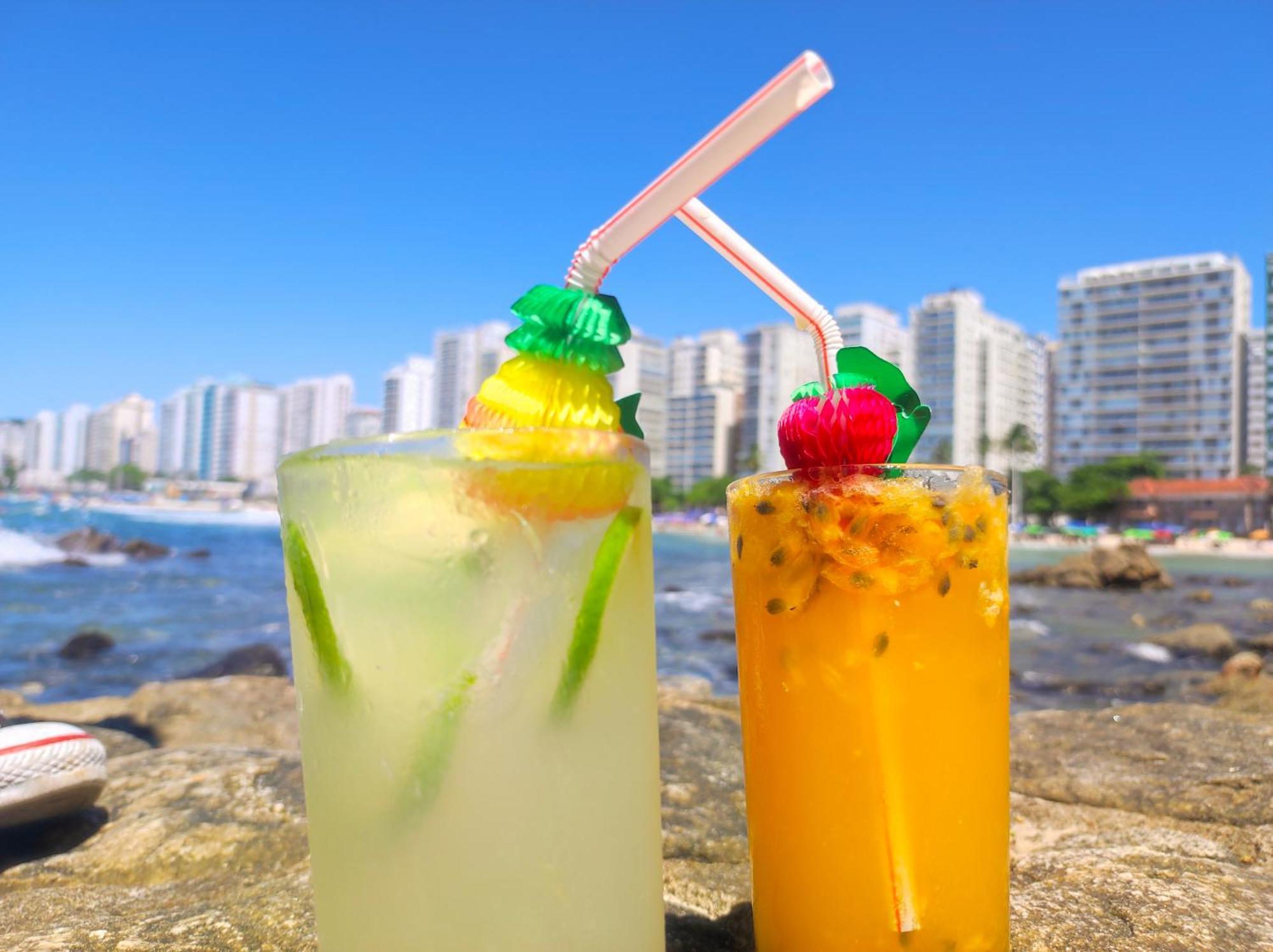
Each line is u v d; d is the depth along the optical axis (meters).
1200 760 0.49
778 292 0.26
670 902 0.32
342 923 0.20
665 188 0.19
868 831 0.23
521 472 0.19
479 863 0.19
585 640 0.20
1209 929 0.28
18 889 0.36
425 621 0.19
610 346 0.21
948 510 0.23
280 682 1.10
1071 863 0.34
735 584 0.26
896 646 0.23
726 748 0.51
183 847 0.39
